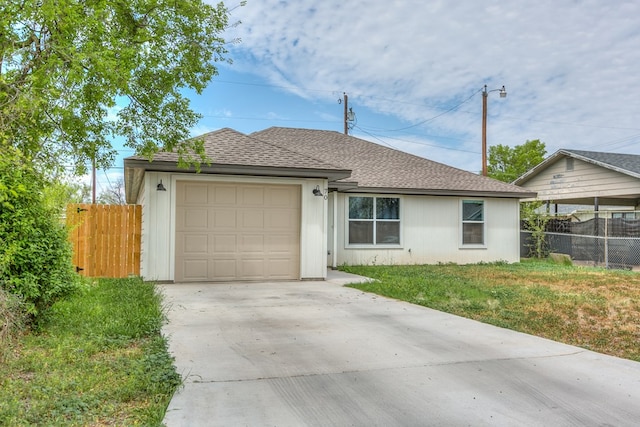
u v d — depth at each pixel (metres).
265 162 10.00
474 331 5.90
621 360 4.78
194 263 9.94
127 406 3.38
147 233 9.54
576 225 17.61
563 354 4.94
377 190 14.58
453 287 9.43
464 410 3.42
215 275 10.08
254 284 9.89
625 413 3.41
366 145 18.69
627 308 7.55
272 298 8.09
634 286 10.12
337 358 4.66
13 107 5.09
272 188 10.52
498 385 3.97
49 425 2.95
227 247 10.16
